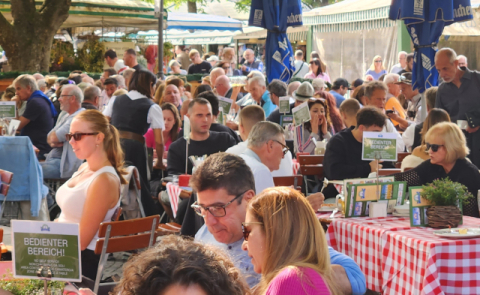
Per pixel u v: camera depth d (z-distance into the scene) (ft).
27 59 46.68
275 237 6.52
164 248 3.81
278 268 6.44
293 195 6.70
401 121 25.30
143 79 22.74
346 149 18.69
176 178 19.84
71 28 58.34
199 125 20.62
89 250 12.69
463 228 12.40
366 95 24.73
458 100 23.82
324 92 26.71
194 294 3.57
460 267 11.58
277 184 16.31
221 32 75.20
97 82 39.22
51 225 8.30
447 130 15.24
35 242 8.38
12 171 22.02
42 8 47.62
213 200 8.54
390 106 29.40
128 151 22.22
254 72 35.27
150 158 24.61
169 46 56.39
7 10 50.67
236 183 8.55
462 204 14.40
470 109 23.50
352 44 51.57
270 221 6.57
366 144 14.71
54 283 8.66
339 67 52.95
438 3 24.66
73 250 8.26
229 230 8.63
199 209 9.44
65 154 24.75
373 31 49.62
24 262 8.43
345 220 14.15
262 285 6.52
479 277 11.70
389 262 12.60
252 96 32.83
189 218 12.72
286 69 29.17
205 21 66.23
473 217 14.30
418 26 25.90
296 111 23.58
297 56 48.85
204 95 23.84
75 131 12.86
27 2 46.88
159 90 31.68
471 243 11.62
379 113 18.51
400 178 15.75
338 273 6.98
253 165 11.80
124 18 51.01
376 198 14.73
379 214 14.53
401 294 12.21
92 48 51.37
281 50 28.94
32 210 22.18
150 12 51.67
